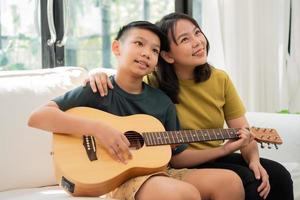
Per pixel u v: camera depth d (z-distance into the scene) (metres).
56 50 2.15
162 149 1.32
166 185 1.17
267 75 2.64
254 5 2.51
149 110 1.45
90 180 1.17
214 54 2.43
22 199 1.34
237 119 1.61
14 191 1.50
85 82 1.43
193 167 1.48
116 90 1.43
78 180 1.16
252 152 1.48
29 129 1.57
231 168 1.42
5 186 1.51
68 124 1.27
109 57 2.41
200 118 1.57
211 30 2.43
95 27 2.35
